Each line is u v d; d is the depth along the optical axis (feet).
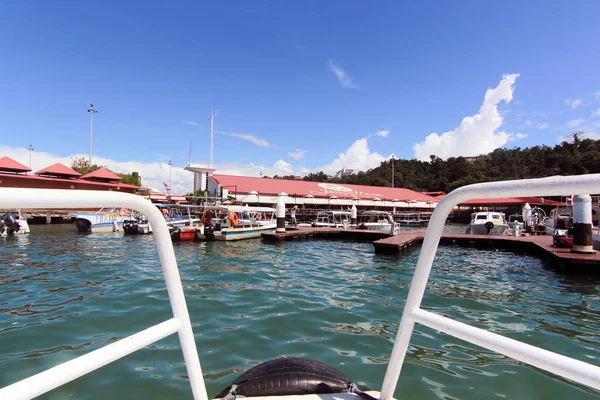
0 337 14.28
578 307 19.22
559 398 9.75
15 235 61.36
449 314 17.98
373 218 100.68
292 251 44.29
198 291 22.11
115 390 10.02
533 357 3.38
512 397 9.80
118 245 47.60
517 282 25.48
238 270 30.04
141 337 3.74
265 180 133.49
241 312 17.60
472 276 27.84
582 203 30.60
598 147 199.82
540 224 67.87
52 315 17.12
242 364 11.79
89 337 14.38
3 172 93.61
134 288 22.65
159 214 3.91
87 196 2.96
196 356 4.36
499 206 156.87
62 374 3.08
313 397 6.09
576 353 13.26
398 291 22.48
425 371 11.24
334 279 26.35
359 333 14.75
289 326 15.56
